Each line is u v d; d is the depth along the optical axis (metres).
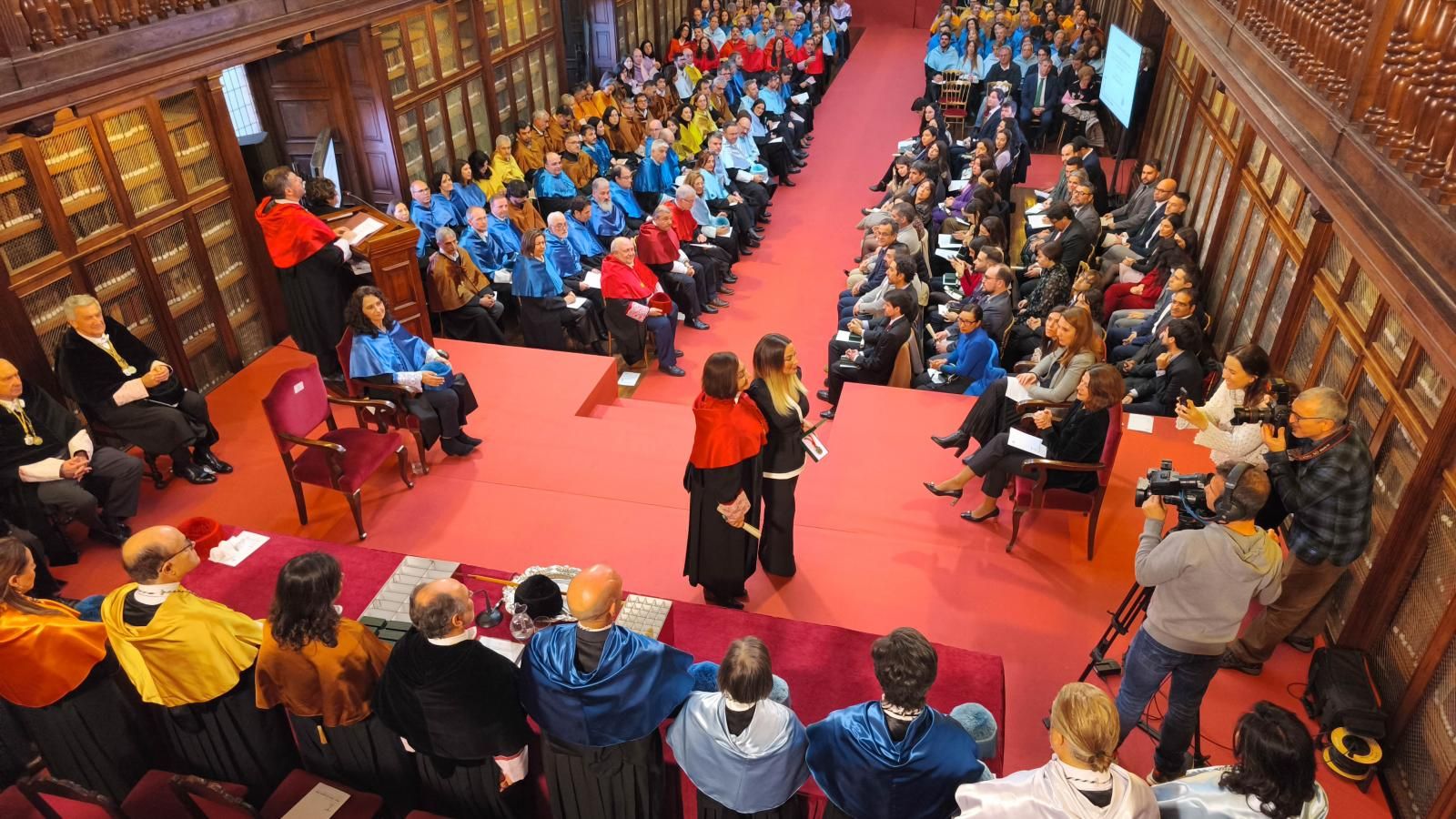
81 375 6.11
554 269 9.62
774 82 16.98
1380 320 5.39
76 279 6.74
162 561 3.62
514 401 7.95
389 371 6.60
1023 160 14.22
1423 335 3.36
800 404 5.17
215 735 3.90
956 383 7.95
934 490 6.36
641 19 19.38
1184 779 3.00
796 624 4.97
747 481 4.97
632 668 3.33
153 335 7.45
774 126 15.88
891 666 2.99
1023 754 4.66
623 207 12.37
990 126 14.54
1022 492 5.82
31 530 5.76
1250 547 3.60
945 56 19.41
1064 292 8.92
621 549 6.08
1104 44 17.52
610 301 9.67
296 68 9.53
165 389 6.54
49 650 3.77
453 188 11.24
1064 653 5.23
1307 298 6.68
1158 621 3.86
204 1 7.04
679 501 6.61
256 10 7.63
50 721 3.89
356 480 6.04
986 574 5.79
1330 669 4.78
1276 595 3.73
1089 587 5.69
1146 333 8.33
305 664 3.53
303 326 7.82
